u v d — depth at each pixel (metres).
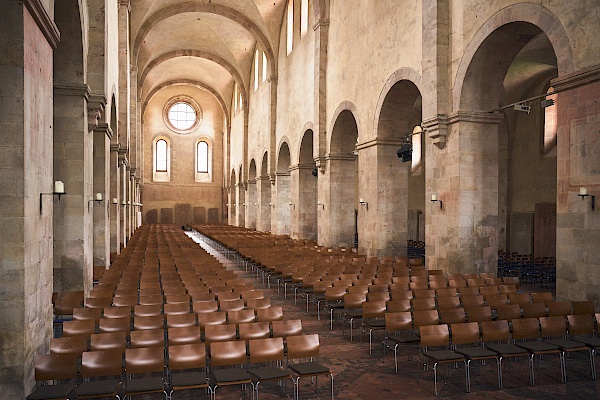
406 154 17.08
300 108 28.12
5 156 6.19
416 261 17.06
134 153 33.81
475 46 13.08
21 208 6.25
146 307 9.14
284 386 7.39
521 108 12.36
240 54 41.34
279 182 33.47
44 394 5.93
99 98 12.49
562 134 10.07
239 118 47.53
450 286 12.15
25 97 6.32
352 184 23.67
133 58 33.09
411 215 32.00
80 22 10.80
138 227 44.09
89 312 8.70
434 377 7.59
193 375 6.41
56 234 11.48
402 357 8.89
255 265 18.89
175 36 39.22
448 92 14.24
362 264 15.73
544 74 22.33
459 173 13.73
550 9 10.45
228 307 9.55
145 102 49.41
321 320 11.77
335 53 23.12
